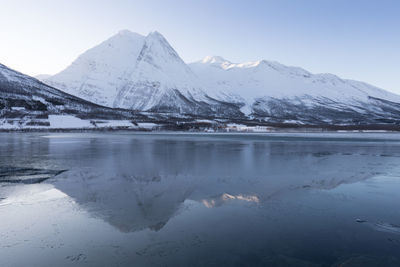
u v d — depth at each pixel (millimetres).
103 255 7816
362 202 12797
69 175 18875
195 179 17719
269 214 11211
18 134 85438
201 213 11297
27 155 30422
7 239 8836
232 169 21469
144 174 19328
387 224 10125
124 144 47344
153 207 11992
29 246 8367
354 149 39812
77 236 9055
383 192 14586
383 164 24500
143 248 8242
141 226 9891
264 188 15383
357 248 8266
